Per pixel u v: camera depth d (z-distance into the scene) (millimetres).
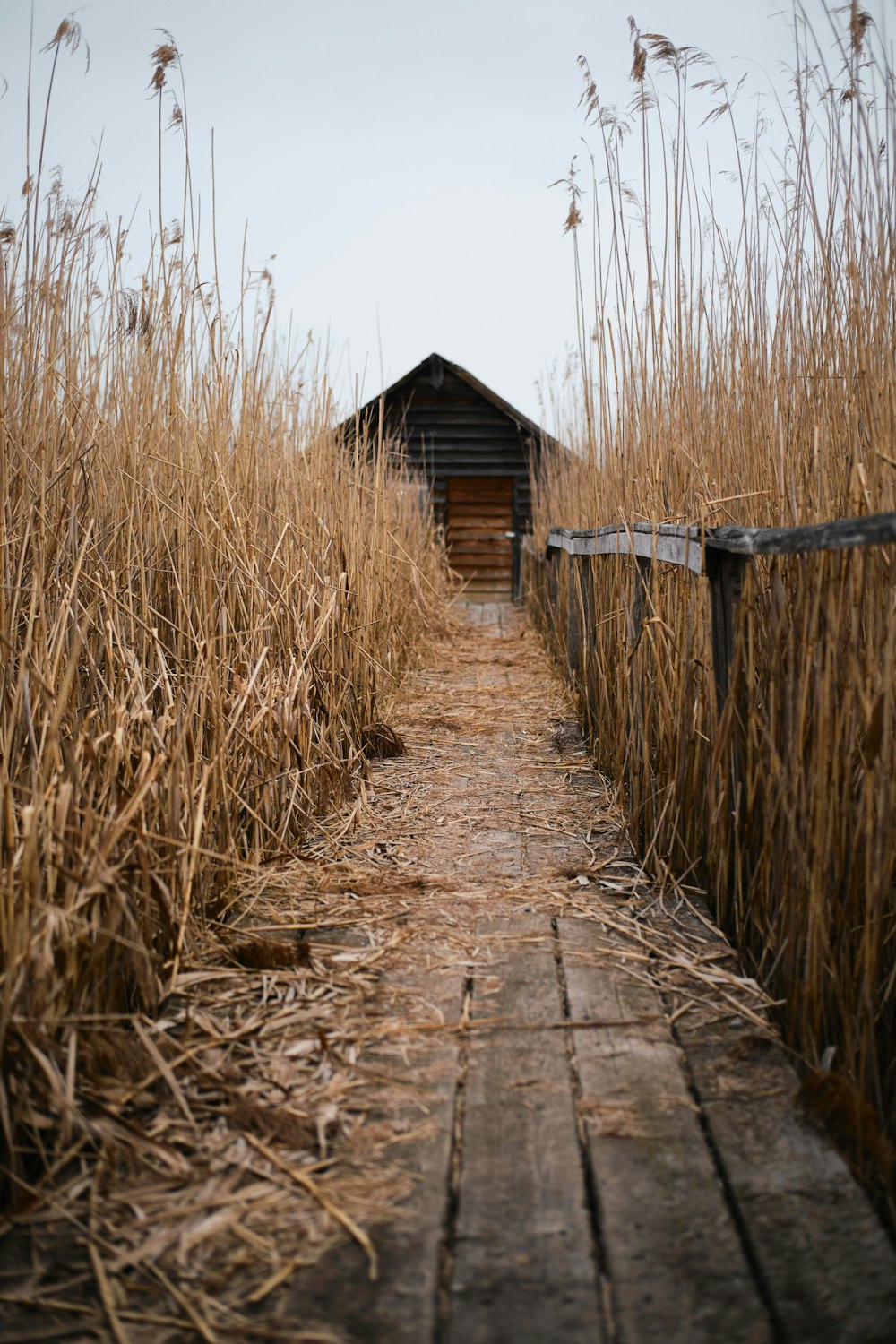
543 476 10867
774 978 2506
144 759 2590
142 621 3127
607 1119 1924
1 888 2010
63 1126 1803
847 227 2779
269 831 3391
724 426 3371
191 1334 1438
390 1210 1675
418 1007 2363
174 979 2418
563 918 2920
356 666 4926
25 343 3021
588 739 5137
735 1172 1766
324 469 4980
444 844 3596
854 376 2729
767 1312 1463
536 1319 1454
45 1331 1440
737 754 2830
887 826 2176
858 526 1871
